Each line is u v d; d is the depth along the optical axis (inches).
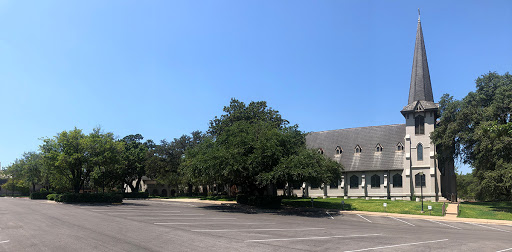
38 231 701.3
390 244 611.8
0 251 502.6
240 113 2233.0
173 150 2751.0
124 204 1657.2
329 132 2792.8
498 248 588.4
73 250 506.3
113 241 583.2
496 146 1487.5
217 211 1332.4
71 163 1663.4
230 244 574.2
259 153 1393.9
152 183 3462.1
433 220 1162.0
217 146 1583.4
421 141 2255.2
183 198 2573.8
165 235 657.0
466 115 1849.2
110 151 1763.0
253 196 1632.6
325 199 2159.2
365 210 1459.2
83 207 1390.3
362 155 2502.5
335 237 691.4
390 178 2343.8
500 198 2170.3
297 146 1632.6
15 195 3511.3
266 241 614.9
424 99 2289.6
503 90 1759.4
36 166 2628.0
